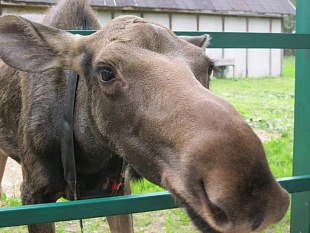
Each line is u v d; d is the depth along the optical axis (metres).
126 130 2.47
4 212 2.21
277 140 8.51
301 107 3.79
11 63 2.80
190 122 1.98
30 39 2.82
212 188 1.76
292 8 24.75
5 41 2.75
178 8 20.86
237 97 14.25
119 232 3.77
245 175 1.73
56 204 2.31
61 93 3.30
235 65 22.42
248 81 21.11
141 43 2.47
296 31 3.79
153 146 2.27
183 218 5.13
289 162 7.12
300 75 3.79
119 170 3.49
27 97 3.45
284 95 14.84
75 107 3.15
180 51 2.48
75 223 5.16
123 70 2.41
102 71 2.53
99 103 2.70
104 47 2.59
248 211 1.72
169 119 2.10
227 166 1.75
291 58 43.47
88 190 3.46
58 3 4.09
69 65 2.90
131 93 2.37
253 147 1.79
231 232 1.78
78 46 2.85
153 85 2.26
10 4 15.98
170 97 2.14
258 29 24.28
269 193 1.75
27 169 3.46
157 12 20.86
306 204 3.76
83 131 3.10
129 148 2.47
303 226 3.82
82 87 3.08
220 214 1.82
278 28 24.97
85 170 3.38
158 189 5.96
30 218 2.27
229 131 1.83
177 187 2.06
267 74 25.06
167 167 2.18
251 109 11.80
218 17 22.81
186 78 2.23
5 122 3.96
